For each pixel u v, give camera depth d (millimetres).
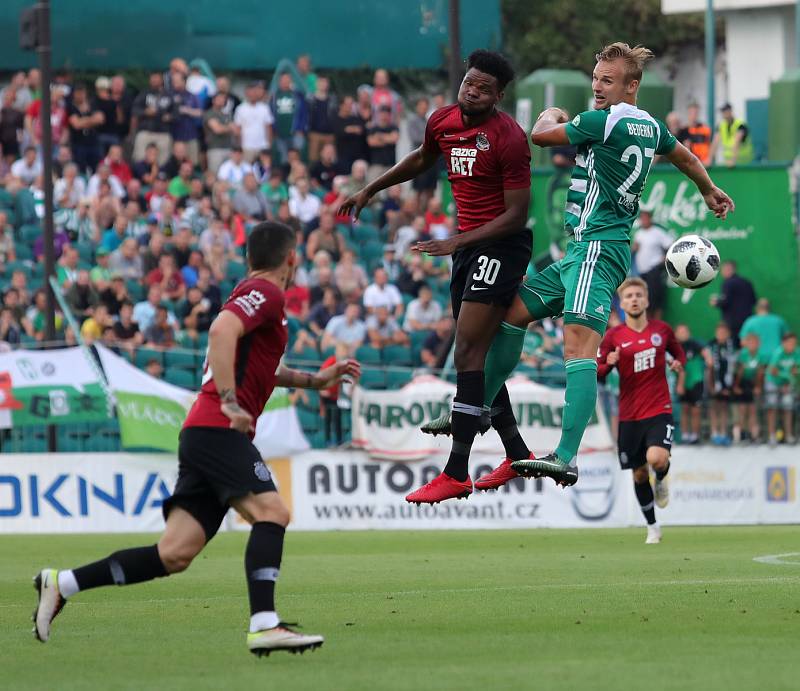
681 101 127438
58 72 87125
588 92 84750
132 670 20625
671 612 26562
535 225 73250
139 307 64750
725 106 82000
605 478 60375
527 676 19125
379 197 78812
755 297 71312
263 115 80125
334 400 59781
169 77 79750
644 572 36062
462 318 27234
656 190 74062
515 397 59062
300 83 84062
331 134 81250
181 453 21578
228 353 21062
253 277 21953
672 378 63344
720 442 62844
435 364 65125
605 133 26703
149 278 67250
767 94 101188
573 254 27281
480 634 23953
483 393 27359
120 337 62500
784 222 73812
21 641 24375
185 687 18781
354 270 70500
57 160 75312
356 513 58719
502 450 59562
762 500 61875
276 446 57656
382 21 96750
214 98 79750
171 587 34375
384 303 69750
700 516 61156
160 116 77250
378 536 53812
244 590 33594
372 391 59125
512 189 26531
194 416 21531
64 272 67000
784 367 65750
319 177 80750
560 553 43844
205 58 93750
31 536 54656
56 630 25906
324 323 67125
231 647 23125
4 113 77500
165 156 77125
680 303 72562
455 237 26516
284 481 58000
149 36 92625
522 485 59875
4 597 32562
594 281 26922
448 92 95750
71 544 50000
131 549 21922
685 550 44438
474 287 27016
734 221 74062
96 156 78875
